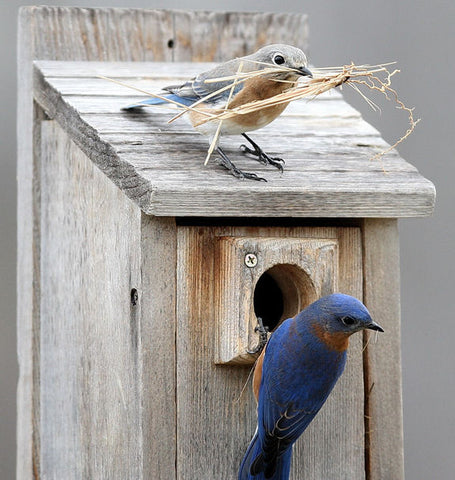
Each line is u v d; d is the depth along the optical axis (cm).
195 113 960
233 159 965
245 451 929
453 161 1336
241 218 941
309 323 904
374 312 969
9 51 1376
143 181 890
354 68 916
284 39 1206
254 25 1198
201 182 897
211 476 920
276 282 988
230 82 961
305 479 955
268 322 1041
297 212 914
